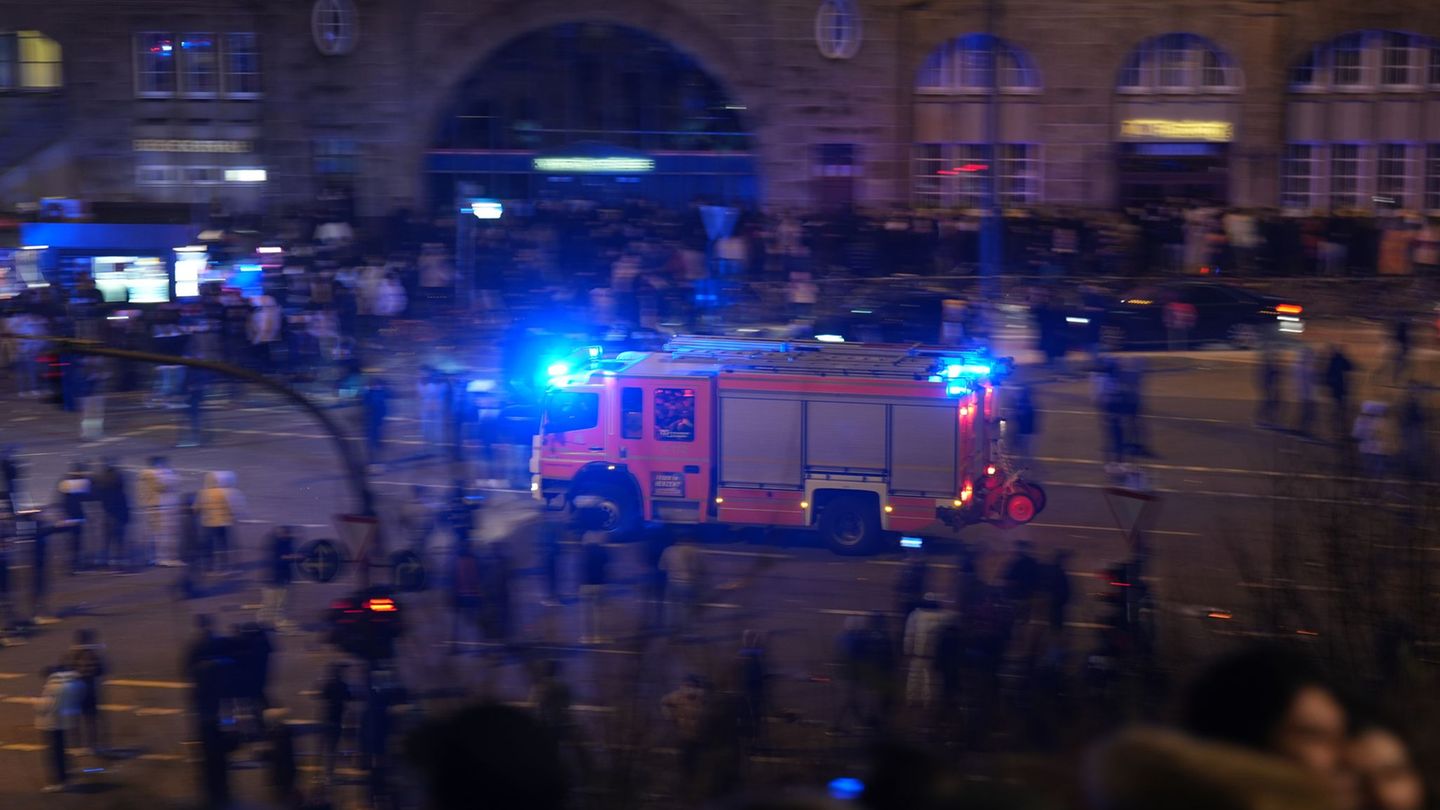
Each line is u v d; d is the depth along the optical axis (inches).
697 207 2576.3
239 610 1176.8
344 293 2186.3
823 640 1066.7
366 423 1599.4
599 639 1056.2
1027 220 2476.6
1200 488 1449.3
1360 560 852.0
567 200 2674.7
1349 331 2102.6
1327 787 101.6
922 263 2442.2
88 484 1279.5
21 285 2226.9
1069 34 2778.1
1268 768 101.7
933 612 884.6
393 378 1952.5
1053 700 853.8
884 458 1275.8
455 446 1583.4
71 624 1152.2
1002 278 2379.4
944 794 124.6
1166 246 2453.2
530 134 2847.0
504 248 2386.8
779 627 1096.2
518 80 2842.0
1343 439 1095.6
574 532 1334.9
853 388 1274.6
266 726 864.3
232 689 855.1
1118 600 914.7
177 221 2349.9
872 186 2834.6
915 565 973.8
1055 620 984.9
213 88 2851.9
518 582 1190.3
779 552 1301.7
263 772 864.3
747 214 2500.0
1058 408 1763.0
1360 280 2377.0
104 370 1792.6
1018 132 2822.3
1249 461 1534.2
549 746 138.1
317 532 1365.7
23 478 1569.9
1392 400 1704.0
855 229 2450.8
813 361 1333.7
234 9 2819.9
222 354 1935.3
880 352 1362.0
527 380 1620.3
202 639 864.9
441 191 2851.9
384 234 2517.2
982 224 2256.4
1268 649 133.9
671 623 1080.8
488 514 1405.0
